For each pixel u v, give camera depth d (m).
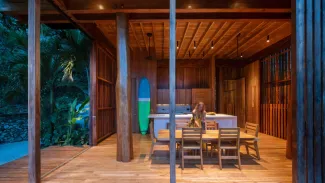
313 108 2.96
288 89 7.03
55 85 7.57
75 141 6.65
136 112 8.79
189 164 4.40
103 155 5.20
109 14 4.98
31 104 3.38
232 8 4.38
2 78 8.80
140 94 8.50
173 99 2.91
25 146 9.58
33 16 3.38
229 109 10.75
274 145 6.29
